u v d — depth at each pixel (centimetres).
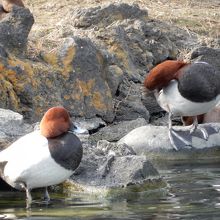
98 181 948
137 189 935
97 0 1680
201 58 1460
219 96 1146
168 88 1142
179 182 978
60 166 883
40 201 912
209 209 840
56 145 881
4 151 920
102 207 871
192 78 1120
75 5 1661
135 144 1175
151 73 1151
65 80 1280
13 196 940
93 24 1485
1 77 1198
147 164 955
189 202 874
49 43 1373
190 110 1147
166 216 816
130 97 1359
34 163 879
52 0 1688
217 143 1188
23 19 1277
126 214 832
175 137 1173
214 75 1131
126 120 1339
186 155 1164
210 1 1788
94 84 1307
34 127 1066
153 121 1366
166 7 1712
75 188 949
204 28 1628
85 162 972
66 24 1498
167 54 1502
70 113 1279
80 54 1299
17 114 1086
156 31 1508
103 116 1311
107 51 1357
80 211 854
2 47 1223
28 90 1225
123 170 952
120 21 1506
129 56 1434
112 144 1026
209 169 1059
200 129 1190
